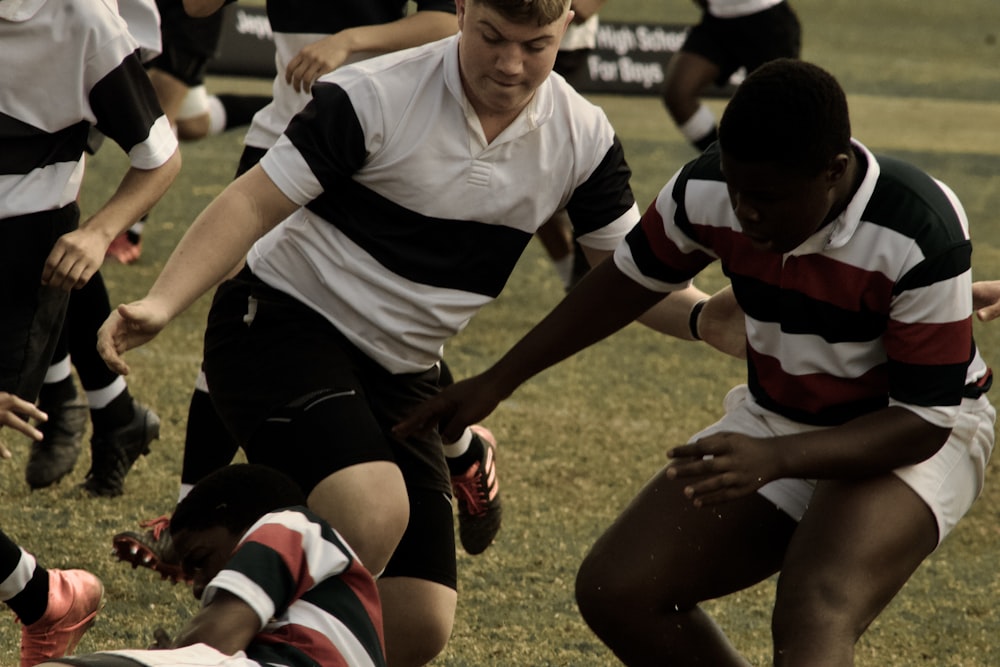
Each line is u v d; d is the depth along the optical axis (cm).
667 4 6156
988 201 3372
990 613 1371
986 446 990
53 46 1062
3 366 1114
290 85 1411
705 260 995
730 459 873
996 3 7306
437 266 1025
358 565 821
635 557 955
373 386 1062
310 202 1025
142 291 2211
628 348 2222
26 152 1097
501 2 923
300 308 1036
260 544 779
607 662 1202
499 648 1212
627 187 1082
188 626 757
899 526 909
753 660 1226
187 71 2327
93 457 1466
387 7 1440
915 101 4678
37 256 1112
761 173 829
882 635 1304
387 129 985
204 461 1203
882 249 877
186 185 3005
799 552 909
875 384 936
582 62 2386
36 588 1020
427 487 1071
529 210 1031
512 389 1036
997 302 1032
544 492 1598
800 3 6838
